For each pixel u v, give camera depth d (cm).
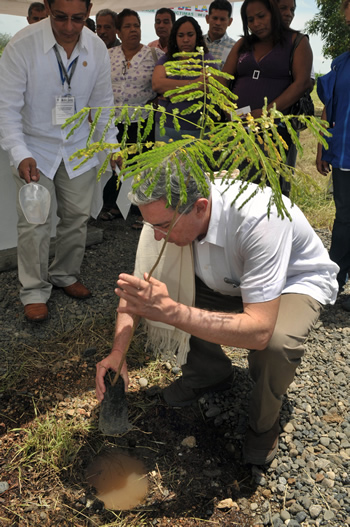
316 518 197
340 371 287
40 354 287
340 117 328
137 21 450
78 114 131
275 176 124
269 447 216
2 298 341
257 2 343
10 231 386
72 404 249
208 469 217
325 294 210
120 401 202
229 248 184
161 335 221
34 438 221
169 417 245
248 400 258
